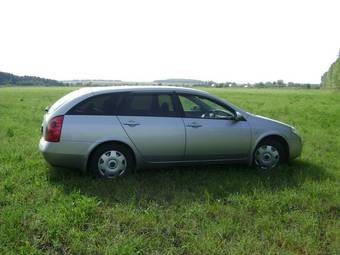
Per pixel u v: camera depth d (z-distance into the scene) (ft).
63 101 18.60
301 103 89.51
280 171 20.42
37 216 13.98
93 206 14.61
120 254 11.49
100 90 18.60
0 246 11.70
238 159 20.20
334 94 166.09
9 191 16.93
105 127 17.83
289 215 14.66
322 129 39.14
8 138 30.40
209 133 19.19
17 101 84.79
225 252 11.85
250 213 14.89
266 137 20.65
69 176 19.06
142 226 13.55
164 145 18.65
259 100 102.73
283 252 11.89
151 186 17.79
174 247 12.09
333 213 15.19
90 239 12.40
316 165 22.59
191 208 15.11
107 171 18.33
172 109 18.98
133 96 18.62
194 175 19.60
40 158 23.04
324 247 12.39
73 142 17.54
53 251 11.80
